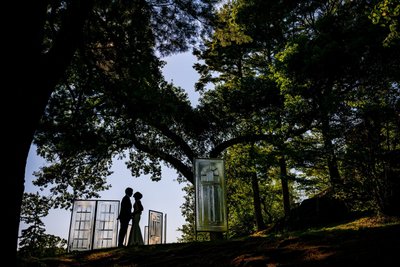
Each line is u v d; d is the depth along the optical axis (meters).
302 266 5.53
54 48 5.39
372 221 8.69
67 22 5.74
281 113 14.34
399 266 4.71
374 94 10.14
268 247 7.27
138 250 9.05
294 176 12.16
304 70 12.53
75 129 11.61
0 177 4.02
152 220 15.88
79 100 9.98
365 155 8.80
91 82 10.14
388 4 9.51
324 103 10.76
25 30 4.59
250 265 6.16
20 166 4.29
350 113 9.70
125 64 10.18
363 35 12.37
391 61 11.62
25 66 4.54
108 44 10.19
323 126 10.34
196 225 12.16
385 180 8.67
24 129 4.40
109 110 11.20
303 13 17.59
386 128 8.77
